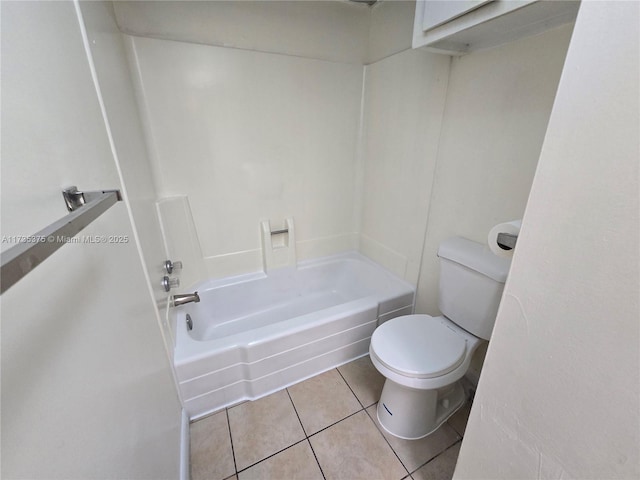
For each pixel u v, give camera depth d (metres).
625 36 0.33
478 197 1.33
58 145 0.49
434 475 1.13
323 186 2.10
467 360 1.20
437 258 1.64
